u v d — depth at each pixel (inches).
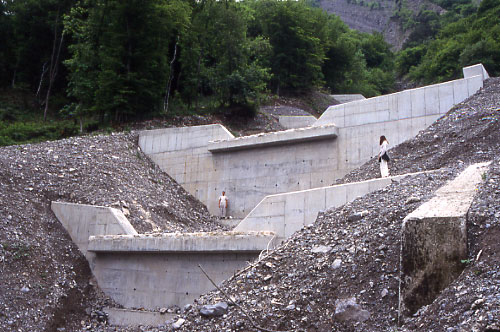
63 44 1510.8
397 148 724.7
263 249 522.0
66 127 1221.1
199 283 581.0
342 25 3289.9
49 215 735.7
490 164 461.7
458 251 297.6
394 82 2630.4
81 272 674.8
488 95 735.1
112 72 1170.0
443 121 723.4
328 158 807.1
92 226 709.3
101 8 1219.2
